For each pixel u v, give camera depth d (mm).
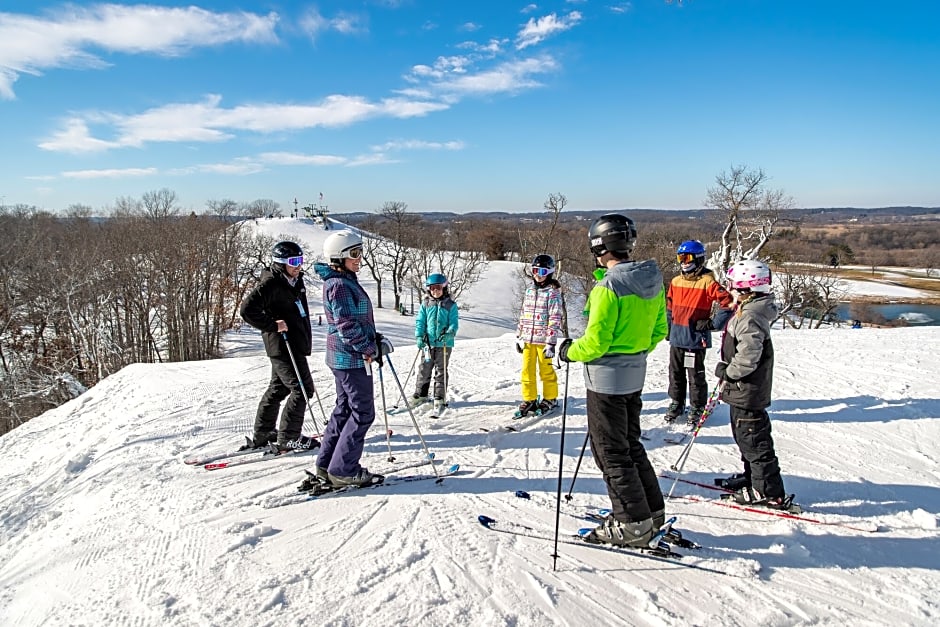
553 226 37094
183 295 33688
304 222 74688
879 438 4730
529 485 3930
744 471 3740
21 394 23953
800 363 7340
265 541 3172
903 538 3152
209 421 5777
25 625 2668
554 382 5508
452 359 8383
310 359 9305
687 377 5203
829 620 2471
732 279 3457
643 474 3018
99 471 4699
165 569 2928
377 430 5223
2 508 4586
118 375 9258
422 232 49750
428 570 2828
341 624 2416
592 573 2812
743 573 2811
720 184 25672
